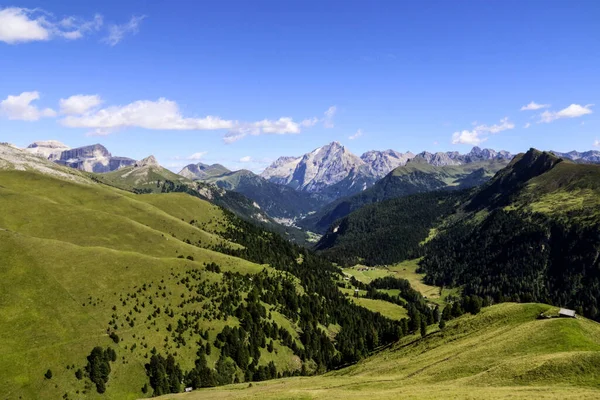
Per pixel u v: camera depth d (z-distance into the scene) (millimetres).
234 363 178750
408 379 92062
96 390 142125
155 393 148375
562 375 67125
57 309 169125
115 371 151000
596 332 96562
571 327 95562
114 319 173875
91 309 175750
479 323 128625
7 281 174125
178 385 154500
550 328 96812
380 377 104562
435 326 166625
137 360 158625
